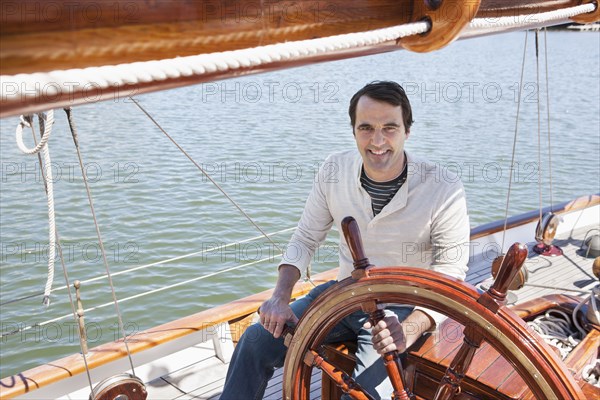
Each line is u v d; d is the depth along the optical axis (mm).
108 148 12023
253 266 7227
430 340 1895
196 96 17750
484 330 1352
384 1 1009
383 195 1933
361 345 1868
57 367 2652
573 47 34406
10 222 8453
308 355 1696
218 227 8266
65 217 8641
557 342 2172
